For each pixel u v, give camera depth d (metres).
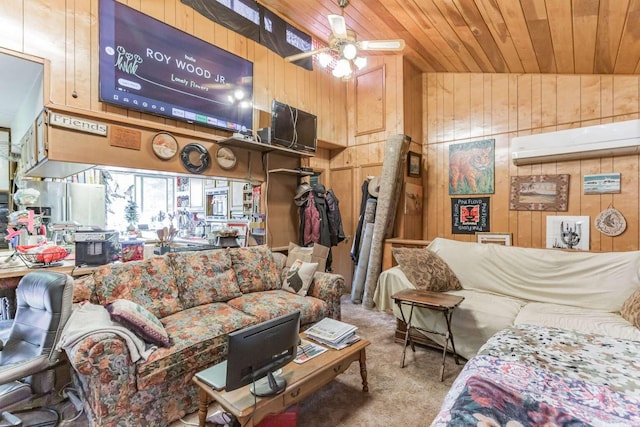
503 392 1.23
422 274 3.06
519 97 4.18
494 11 2.53
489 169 4.40
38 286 1.88
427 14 3.05
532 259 3.02
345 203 5.45
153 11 3.20
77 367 1.63
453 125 4.75
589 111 3.70
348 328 2.27
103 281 2.32
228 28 3.86
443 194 4.84
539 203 4.00
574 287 2.77
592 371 1.47
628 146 3.30
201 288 2.77
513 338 1.87
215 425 1.93
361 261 4.59
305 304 2.89
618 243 3.49
